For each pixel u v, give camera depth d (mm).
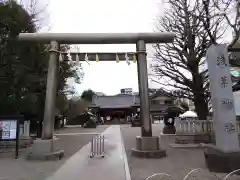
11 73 16828
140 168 7602
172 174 6734
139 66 10492
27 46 17344
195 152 10641
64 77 26328
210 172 6574
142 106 10266
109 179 6324
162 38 10516
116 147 12555
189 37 13852
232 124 7117
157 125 37031
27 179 6406
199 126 13320
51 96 10016
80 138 18078
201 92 14523
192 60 14094
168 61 16469
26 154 10742
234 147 6984
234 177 6230
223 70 7430
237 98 14211
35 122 21531
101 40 10469
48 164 8367
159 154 9492
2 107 17219
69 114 40531
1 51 16344
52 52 10312
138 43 10570
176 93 16156
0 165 8250
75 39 10430
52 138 9883
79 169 7520
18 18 16719
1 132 10016
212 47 7680
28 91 18859
